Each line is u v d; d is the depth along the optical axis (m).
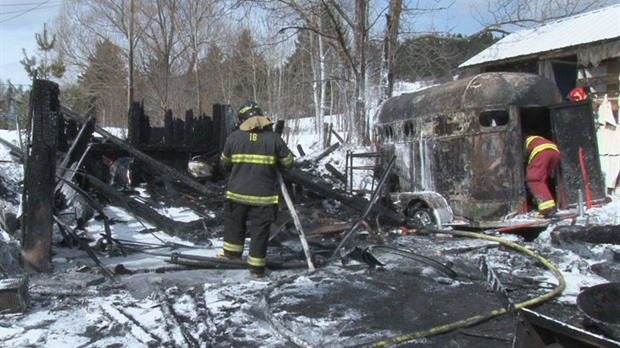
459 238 7.49
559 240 6.66
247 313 4.14
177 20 37.34
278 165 5.47
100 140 11.66
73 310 4.13
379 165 10.13
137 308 4.18
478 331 3.83
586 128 7.96
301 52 36.00
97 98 40.84
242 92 42.19
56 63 32.25
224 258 5.67
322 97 28.91
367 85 16.48
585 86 11.04
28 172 4.96
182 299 4.45
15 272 4.92
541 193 7.62
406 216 8.67
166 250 6.39
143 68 38.69
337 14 17.64
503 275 5.44
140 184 11.23
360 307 4.36
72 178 8.22
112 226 7.68
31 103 5.03
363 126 15.84
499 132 7.65
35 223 4.98
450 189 8.11
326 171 12.43
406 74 19.61
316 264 5.72
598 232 6.45
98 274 5.07
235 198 5.33
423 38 17.41
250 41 38.16
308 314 4.18
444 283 5.09
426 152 8.56
